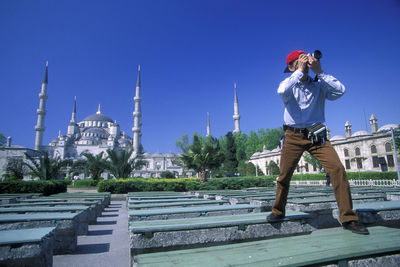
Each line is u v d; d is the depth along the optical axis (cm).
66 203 783
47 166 2264
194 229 347
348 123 4116
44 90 8488
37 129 8244
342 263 209
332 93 320
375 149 3509
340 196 290
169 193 1265
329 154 295
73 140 9419
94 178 3256
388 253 232
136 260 219
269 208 691
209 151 2459
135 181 2012
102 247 524
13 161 5806
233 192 1152
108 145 8769
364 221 379
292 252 219
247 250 234
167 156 8950
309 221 389
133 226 338
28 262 303
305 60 309
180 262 207
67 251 475
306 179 3378
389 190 946
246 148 7675
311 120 310
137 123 8381
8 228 441
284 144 321
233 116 10031
